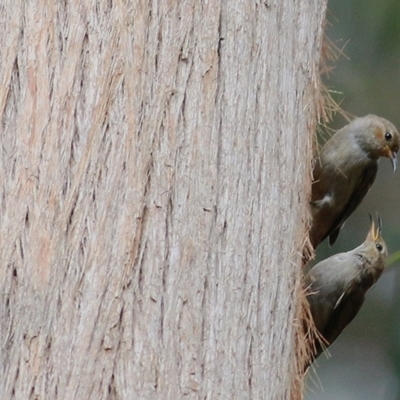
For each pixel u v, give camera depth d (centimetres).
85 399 613
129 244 645
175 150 676
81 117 663
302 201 784
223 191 692
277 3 767
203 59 703
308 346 901
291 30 784
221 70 714
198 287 661
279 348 716
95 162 655
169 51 692
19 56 672
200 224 671
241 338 678
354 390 1594
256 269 700
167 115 680
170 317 645
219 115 704
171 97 685
